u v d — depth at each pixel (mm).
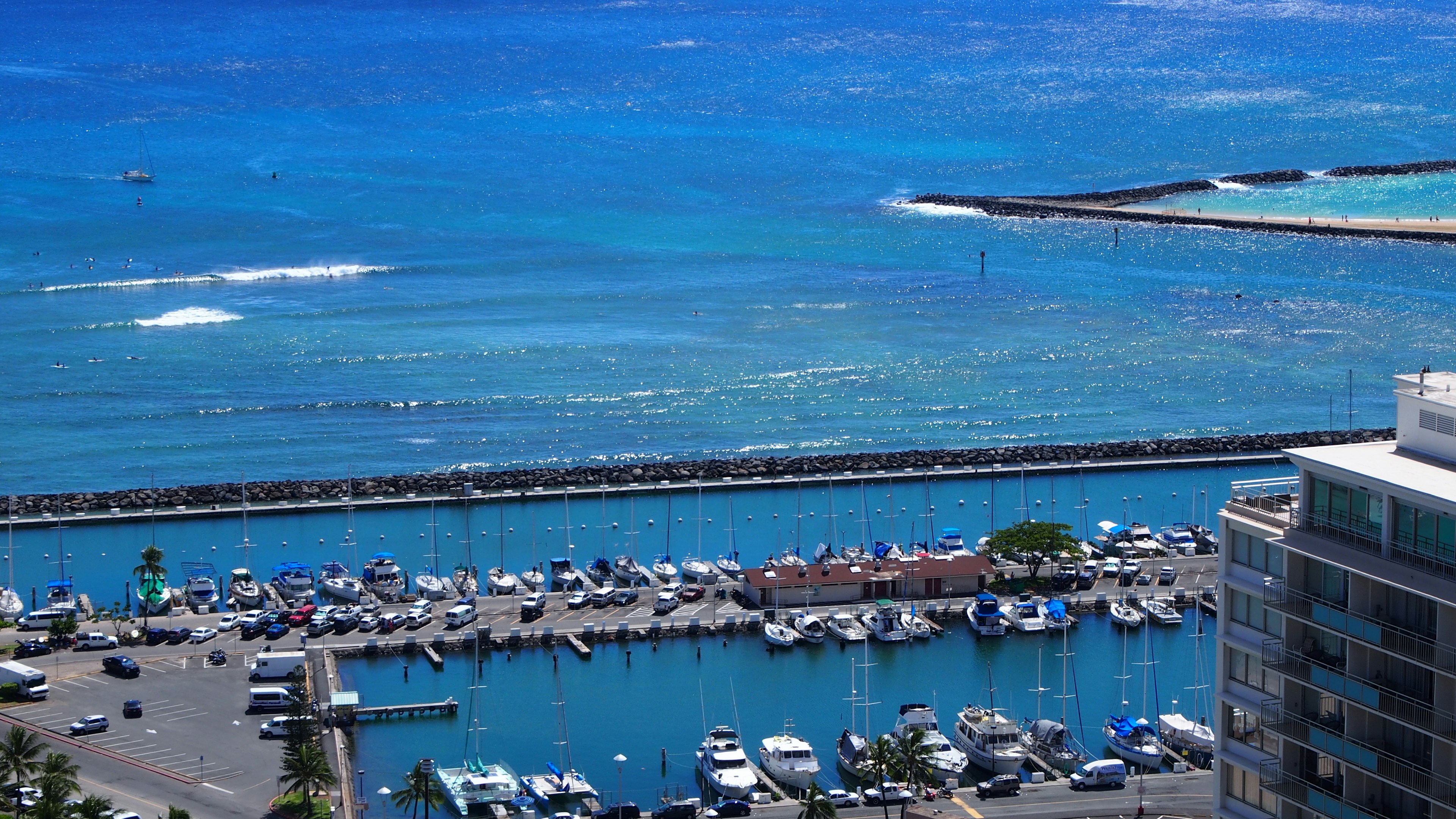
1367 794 102625
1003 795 181125
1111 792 181250
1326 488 103438
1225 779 111875
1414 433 103938
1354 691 100875
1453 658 95438
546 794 184875
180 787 183625
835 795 181250
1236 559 109625
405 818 181250
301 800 180500
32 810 165250
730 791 185500
